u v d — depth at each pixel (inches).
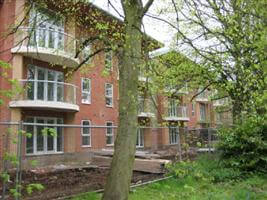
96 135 703.7
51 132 191.3
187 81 581.0
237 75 409.7
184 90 593.9
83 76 868.0
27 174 434.3
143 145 737.0
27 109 696.4
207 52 483.2
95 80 916.6
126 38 295.1
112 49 318.3
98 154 560.7
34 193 338.0
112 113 978.1
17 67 644.1
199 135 677.9
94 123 901.2
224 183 413.1
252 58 382.9
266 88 354.3
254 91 375.2
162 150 718.5
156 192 358.6
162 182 405.7
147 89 320.5
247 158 470.6
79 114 850.8
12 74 637.3
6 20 631.8
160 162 473.1
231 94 460.8
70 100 763.4
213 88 584.4
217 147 515.2
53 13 400.5
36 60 706.2
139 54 295.0
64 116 804.6
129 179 282.0
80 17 421.7
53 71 757.3
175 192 358.6
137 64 294.0
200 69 549.3
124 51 296.0
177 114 1304.1
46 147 605.3
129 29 297.6
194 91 686.5
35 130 586.9
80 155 531.2
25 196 321.4
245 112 439.8
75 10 401.4
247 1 384.8
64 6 418.9
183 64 566.9
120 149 283.1
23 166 430.6
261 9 369.4
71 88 770.2
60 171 484.7
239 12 378.9
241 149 486.0
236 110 487.8
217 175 430.3
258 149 468.4
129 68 291.6
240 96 406.3
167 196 339.6
